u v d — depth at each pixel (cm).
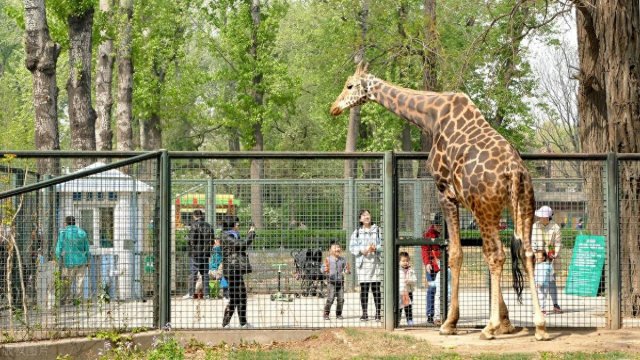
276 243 1213
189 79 4153
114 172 1321
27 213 1163
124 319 1147
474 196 1112
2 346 1052
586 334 1164
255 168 1759
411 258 1463
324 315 1216
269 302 1272
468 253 1302
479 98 2742
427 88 2755
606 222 1217
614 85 1471
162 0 3844
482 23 3173
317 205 1225
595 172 1502
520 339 1123
